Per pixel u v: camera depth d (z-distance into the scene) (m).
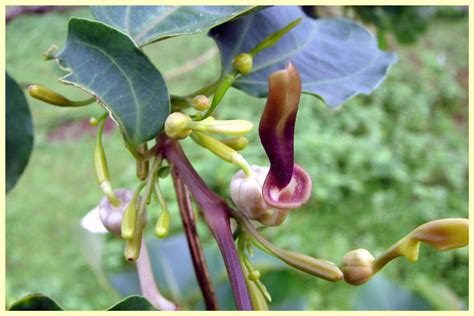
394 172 0.83
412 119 0.97
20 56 1.12
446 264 0.71
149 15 0.18
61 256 0.78
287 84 0.15
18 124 0.18
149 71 0.16
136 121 0.17
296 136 0.89
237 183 0.16
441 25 1.16
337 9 0.32
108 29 0.16
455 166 0.88
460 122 1.01
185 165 0.17
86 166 0.91
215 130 0.16
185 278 0.27
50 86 1.00
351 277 0.17
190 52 1.12
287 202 0.15
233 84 0.20
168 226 0.16
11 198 0.87
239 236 0.16
